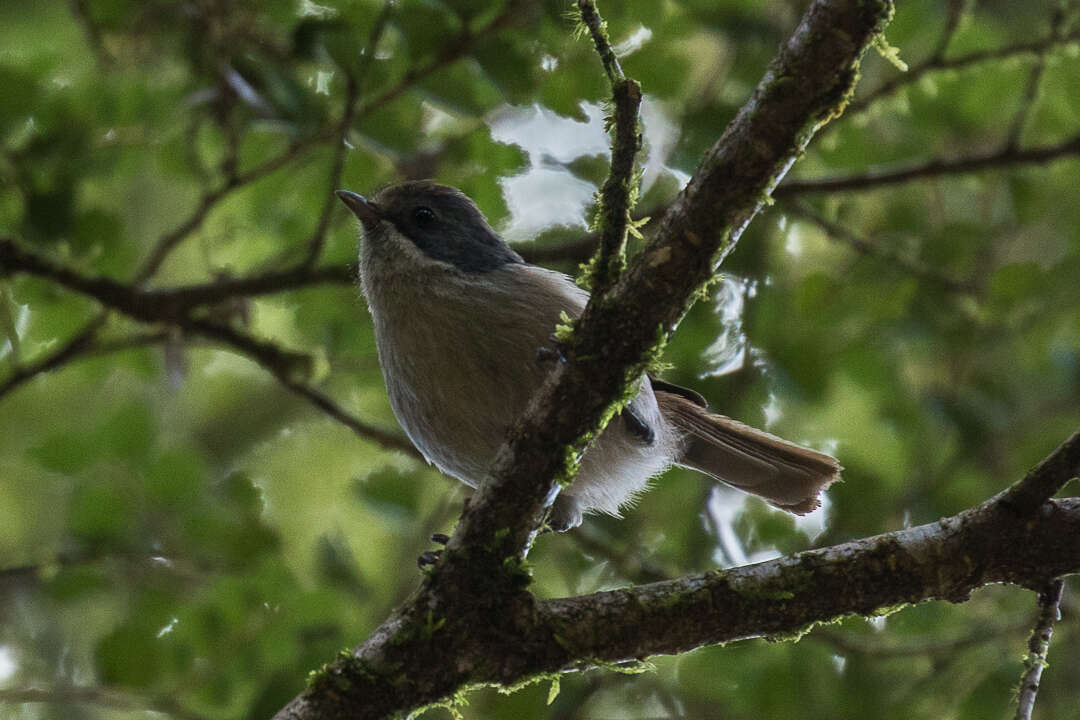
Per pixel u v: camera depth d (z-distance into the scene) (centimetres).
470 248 878
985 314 1230
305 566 1353
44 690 1004
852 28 554
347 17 1043
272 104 1046
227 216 1227
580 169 1182
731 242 602
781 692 1141
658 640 647
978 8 1281
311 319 1208
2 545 1295
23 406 1387
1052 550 633
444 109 1053
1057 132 1251
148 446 1035
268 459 1445
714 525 1188
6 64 1087
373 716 632
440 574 641
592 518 1257
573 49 1079
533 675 648
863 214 1314
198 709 1014
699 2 1135
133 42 1108
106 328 1195
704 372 1217
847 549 652
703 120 1132
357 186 1176
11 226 1107
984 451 1278
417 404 859
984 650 1166
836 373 1258
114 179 1177
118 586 1030
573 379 618
